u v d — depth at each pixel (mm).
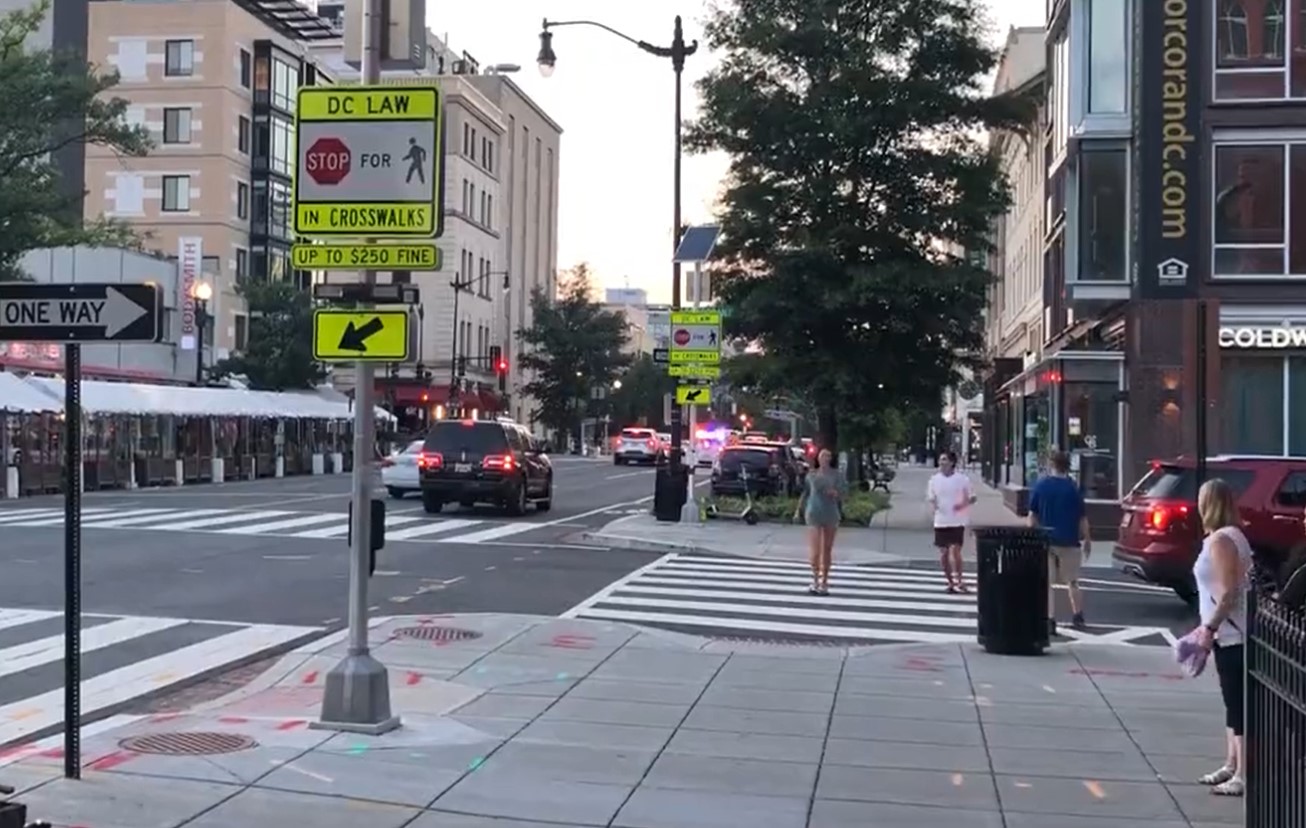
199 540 22688
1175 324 27391
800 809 7406
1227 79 27406
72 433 7434
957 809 7465
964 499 18469
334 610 15359
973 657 12758
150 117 65312
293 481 47844
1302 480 16047
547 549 23094
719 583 18812
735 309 29547
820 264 28688
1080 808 7520
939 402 30562
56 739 8859
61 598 15688
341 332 8812
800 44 29047
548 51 28484
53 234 38312
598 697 10461
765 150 29562
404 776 7859
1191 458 17625
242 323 65562
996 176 29719
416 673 11266
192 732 8828
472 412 74938
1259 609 5734
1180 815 7391
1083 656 12906
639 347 150500
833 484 17938
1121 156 28609
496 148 86562
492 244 85562
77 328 7254
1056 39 39219
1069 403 28891
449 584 17969
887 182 29453
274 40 68062
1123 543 17000
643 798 7566
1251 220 27281
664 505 28328
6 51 38094
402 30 8969
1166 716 10102
